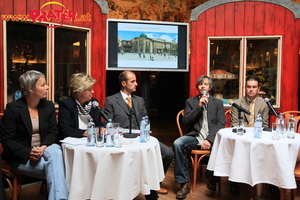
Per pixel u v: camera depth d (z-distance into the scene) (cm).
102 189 210
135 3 767
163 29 407
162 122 923
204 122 340
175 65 414
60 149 242
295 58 421
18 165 243
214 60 445
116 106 324
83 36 393
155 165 236
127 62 401
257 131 264
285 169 245
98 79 405
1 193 222
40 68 362
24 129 255
